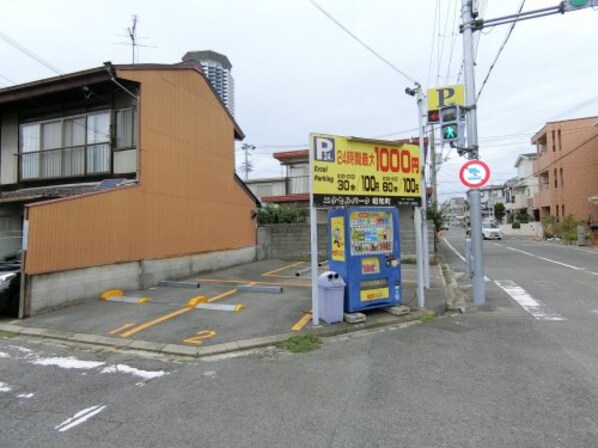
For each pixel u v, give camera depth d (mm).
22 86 10492
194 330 5945
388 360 4648
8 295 6930
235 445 2893
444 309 7262
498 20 8000
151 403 3645
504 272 12188
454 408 3396
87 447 2910
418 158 7227
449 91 8930
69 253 7805
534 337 5441
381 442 2889
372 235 6629
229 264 14133
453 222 89688
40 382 4215
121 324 6375
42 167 12094
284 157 22953
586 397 3553
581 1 7465
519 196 47969
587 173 29500
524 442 2850
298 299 7977
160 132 10688
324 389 3867
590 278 10602
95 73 9617
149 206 10141
